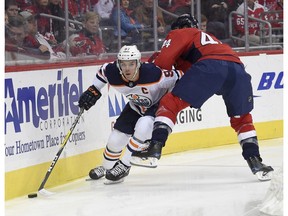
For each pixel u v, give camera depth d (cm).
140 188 1373
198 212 1129
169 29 1958
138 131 1367
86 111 1555
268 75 2088
